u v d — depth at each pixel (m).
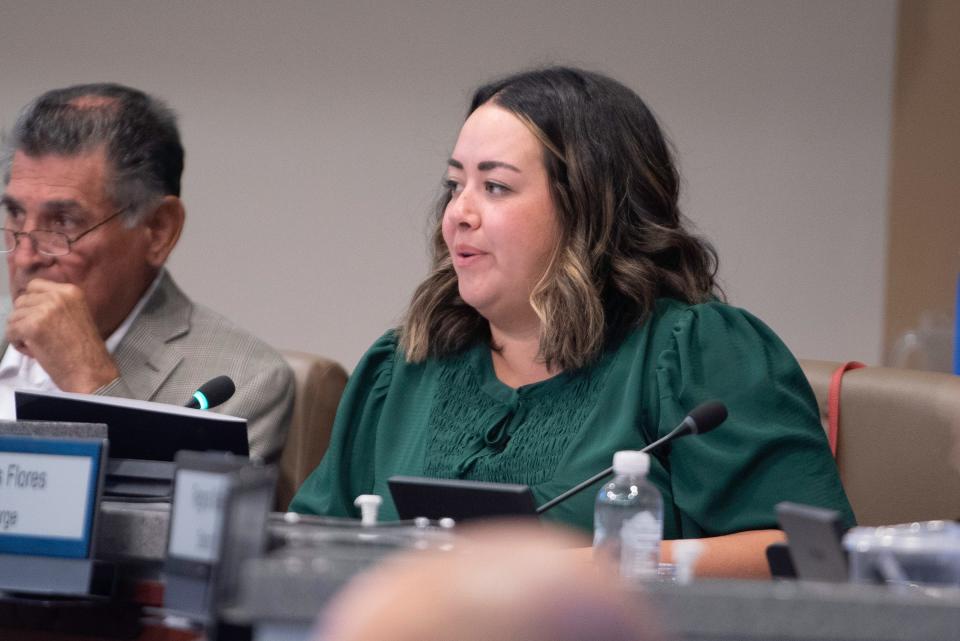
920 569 4.02
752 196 14.39
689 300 8.26
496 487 5.48
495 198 8.04
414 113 14.43
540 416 7.88
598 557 5.86
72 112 9.32
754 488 7.47
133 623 5.42
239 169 14.51
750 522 7.39
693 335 7.90
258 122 14.51
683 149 14.37
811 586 3.21
